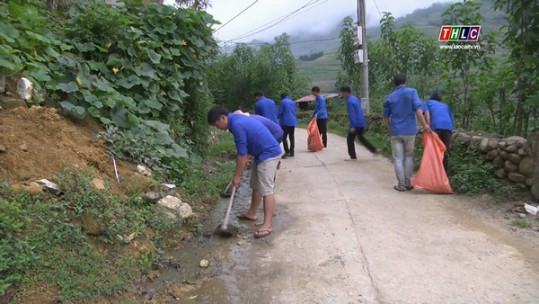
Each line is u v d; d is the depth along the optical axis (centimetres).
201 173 666
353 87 1596
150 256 379
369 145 873
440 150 573
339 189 619
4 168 366
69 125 482
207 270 374
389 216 482
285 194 609
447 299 307
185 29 697
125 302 311
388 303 307
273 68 2670
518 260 361
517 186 512
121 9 644
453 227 440
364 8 1232
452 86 791
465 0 766
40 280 299
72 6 648
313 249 405
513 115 685
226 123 451
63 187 378
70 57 534
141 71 601
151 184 464
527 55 546
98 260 340
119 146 490
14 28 472
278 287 339
